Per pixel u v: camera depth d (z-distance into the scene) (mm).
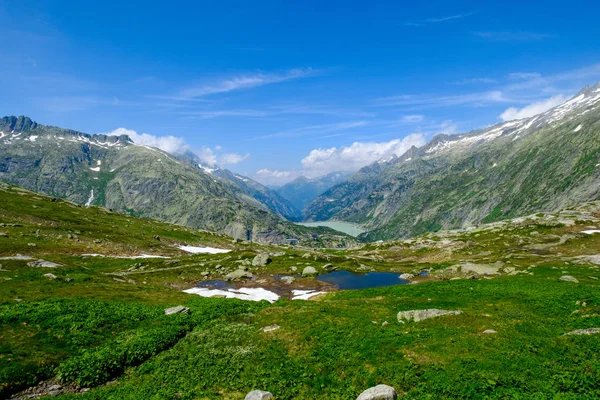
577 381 20453
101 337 35594
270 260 123438
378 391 21656
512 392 20312
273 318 42812
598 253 104125
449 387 21938
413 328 34156
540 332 29938
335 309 45281
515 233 150000
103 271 91438
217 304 51688
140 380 28109
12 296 45250
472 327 32688
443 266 110000
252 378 26891
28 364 28797
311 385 25422
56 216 148250
